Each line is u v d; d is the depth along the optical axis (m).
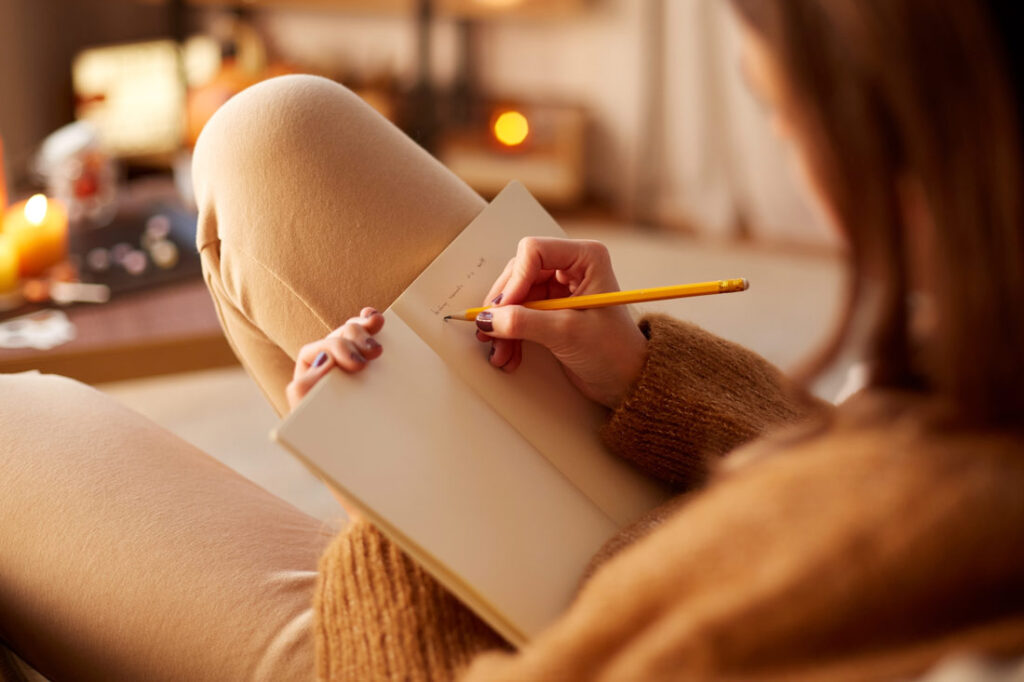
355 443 0.54
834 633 0.35
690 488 0.68
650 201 2.80
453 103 2.85
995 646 0.34
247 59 2.75
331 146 0.67
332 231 0.66
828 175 0.37
